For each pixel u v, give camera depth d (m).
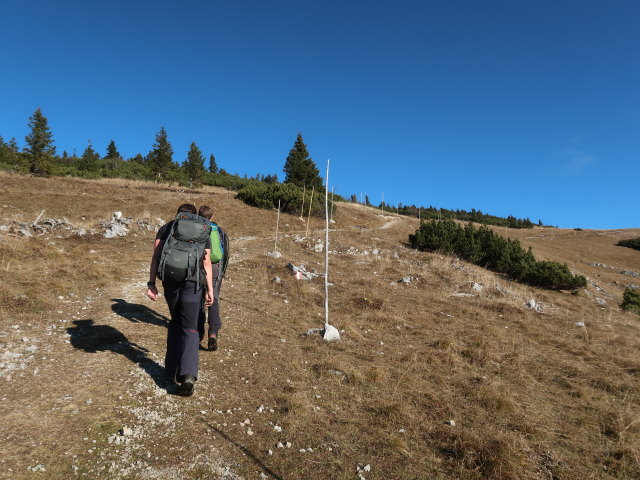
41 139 33.47
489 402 3.91
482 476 2.70
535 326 8.05
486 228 20.39
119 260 9.70
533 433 3.43
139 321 5.32
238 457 2.65
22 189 21.83
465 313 8.47
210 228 3.49
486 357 5.33
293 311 7.02
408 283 11.23
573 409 4.09
